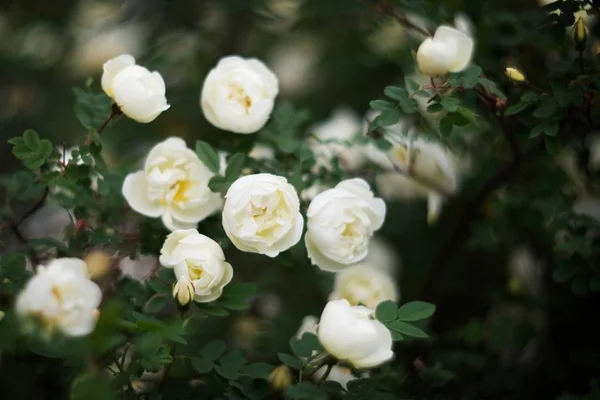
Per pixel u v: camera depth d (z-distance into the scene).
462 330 1.32
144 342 1.03
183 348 1.18
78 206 1.15
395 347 1.31
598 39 1.25
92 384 1.00
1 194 1.29
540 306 1.34
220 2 1.48
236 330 1.32
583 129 1.25
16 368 1.08
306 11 1.49
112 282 1.15
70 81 1.55
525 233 1.34
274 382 1.09
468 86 1.12
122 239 1.17
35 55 1.57
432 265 1.37
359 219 1.11
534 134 1.15
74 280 1.01
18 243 1.17
